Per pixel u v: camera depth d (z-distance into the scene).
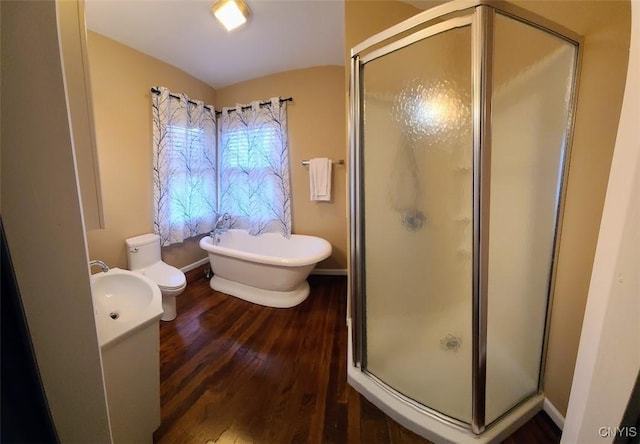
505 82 1.04
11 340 0.35
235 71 2.82
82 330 0.44
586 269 1.02
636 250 0.45
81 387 0.45
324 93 2.87
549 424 1.17
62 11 0.59
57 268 0.40
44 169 0.38
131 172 2.38
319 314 2.23
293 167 3.03
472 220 1.04
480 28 0.91
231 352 1.72
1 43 0.34
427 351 1.49
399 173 1.46
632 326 0.45
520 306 1.21
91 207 0.67
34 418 0.38
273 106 2.88
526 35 1.02
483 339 1.06
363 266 1.42
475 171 1.00
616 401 0.48
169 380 1.48
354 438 1.16
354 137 1.34
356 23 1.57
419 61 1.29
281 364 1.61
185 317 2.17
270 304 2.37
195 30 2.07
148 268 2.30
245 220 3.19
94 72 2.09
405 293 1.54
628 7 0.83
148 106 2.47
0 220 0.33
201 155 2.93
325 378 1.50
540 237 1.14
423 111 1.38
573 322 1.08
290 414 1.27
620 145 0.48
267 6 1.80
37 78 0.37
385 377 1.39
